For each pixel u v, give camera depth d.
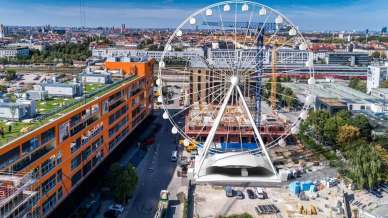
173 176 142.00
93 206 115.44
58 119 103.06
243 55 177.88
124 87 156.62
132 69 187.88
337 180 140.00
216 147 170.62
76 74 173.50
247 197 126.06
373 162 131.12
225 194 128.25
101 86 152.12
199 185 135.00
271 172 142.62
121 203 118.25
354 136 166.50
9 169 85.12
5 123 100.12
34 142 93.56
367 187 133.25
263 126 180.00
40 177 95.56
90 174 125.81
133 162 154.50
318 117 183.62
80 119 116.69
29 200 85.19
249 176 139.62
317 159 160.75
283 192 130.75
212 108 198.50
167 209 116.75
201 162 139.88
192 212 115.62
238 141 181.25
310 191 129.25
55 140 102.38
